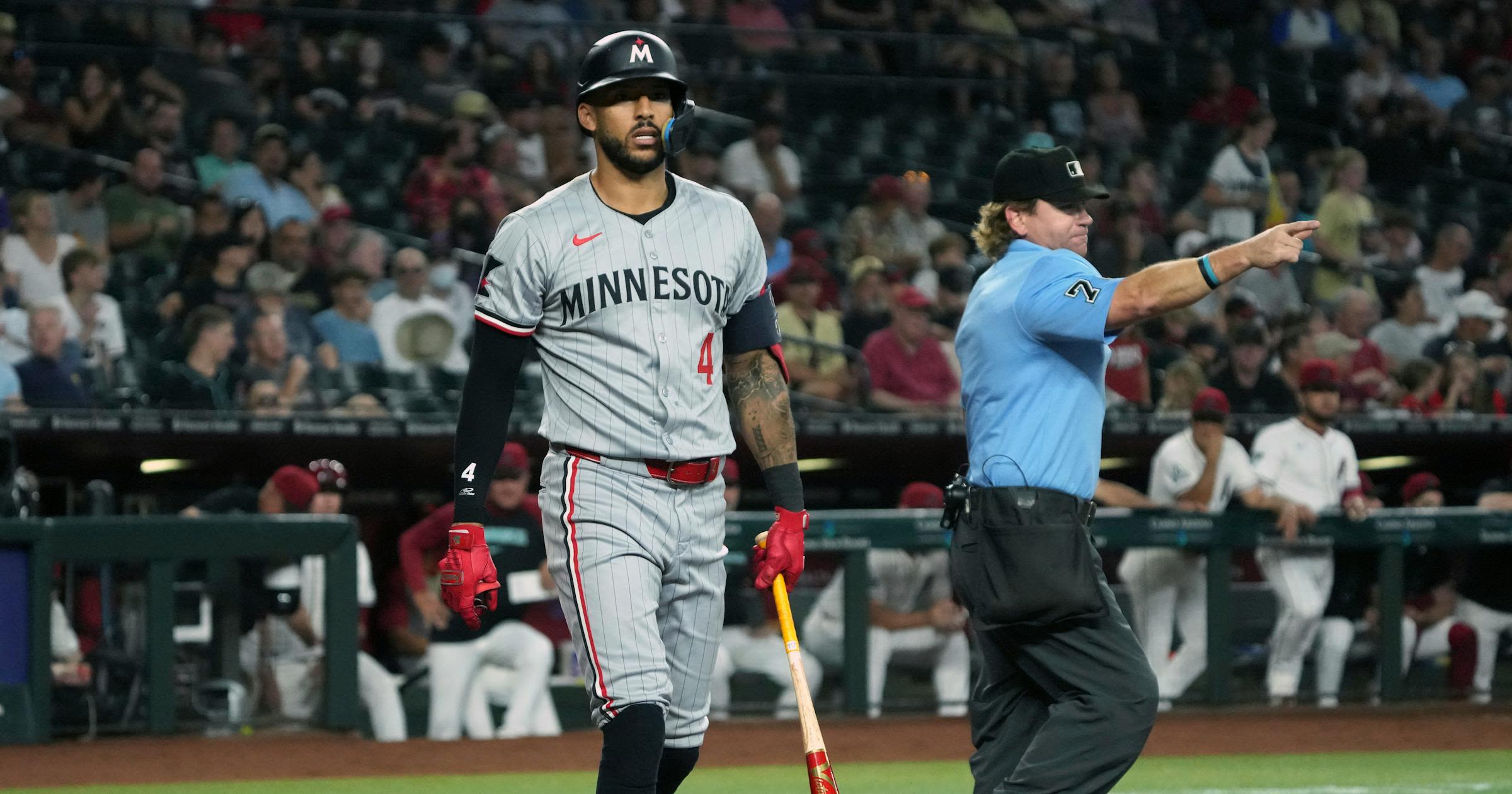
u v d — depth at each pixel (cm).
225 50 4831
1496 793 2312
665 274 1345
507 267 1331
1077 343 1466
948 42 5791
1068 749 1415
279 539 2892
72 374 3575
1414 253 5353
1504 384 4766
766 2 5672
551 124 4900
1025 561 1443
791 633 1415
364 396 3662
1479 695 3491
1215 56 6175
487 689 2977
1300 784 2416
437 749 2812
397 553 3694
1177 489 3347
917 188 4688
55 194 4131
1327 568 3378
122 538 2808
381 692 2955
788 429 1445
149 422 3375
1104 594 1458
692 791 2375
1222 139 5956
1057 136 5712
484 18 4894
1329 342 4419
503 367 1354
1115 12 6206
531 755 2747
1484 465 4281
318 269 4012
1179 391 3984
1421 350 4816
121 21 4888
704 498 1387
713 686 3078
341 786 2423
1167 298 1345
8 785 2431
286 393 3669
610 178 1359
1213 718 3231
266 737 2880
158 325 3881
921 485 3328
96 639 2814
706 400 1374
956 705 3203
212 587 2862
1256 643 3334
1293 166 5769
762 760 2706
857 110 5684
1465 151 6312
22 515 3086
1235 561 3322
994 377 1485
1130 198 5038
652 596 1338
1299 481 3372
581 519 1334
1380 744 2914
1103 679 1438
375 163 4825
